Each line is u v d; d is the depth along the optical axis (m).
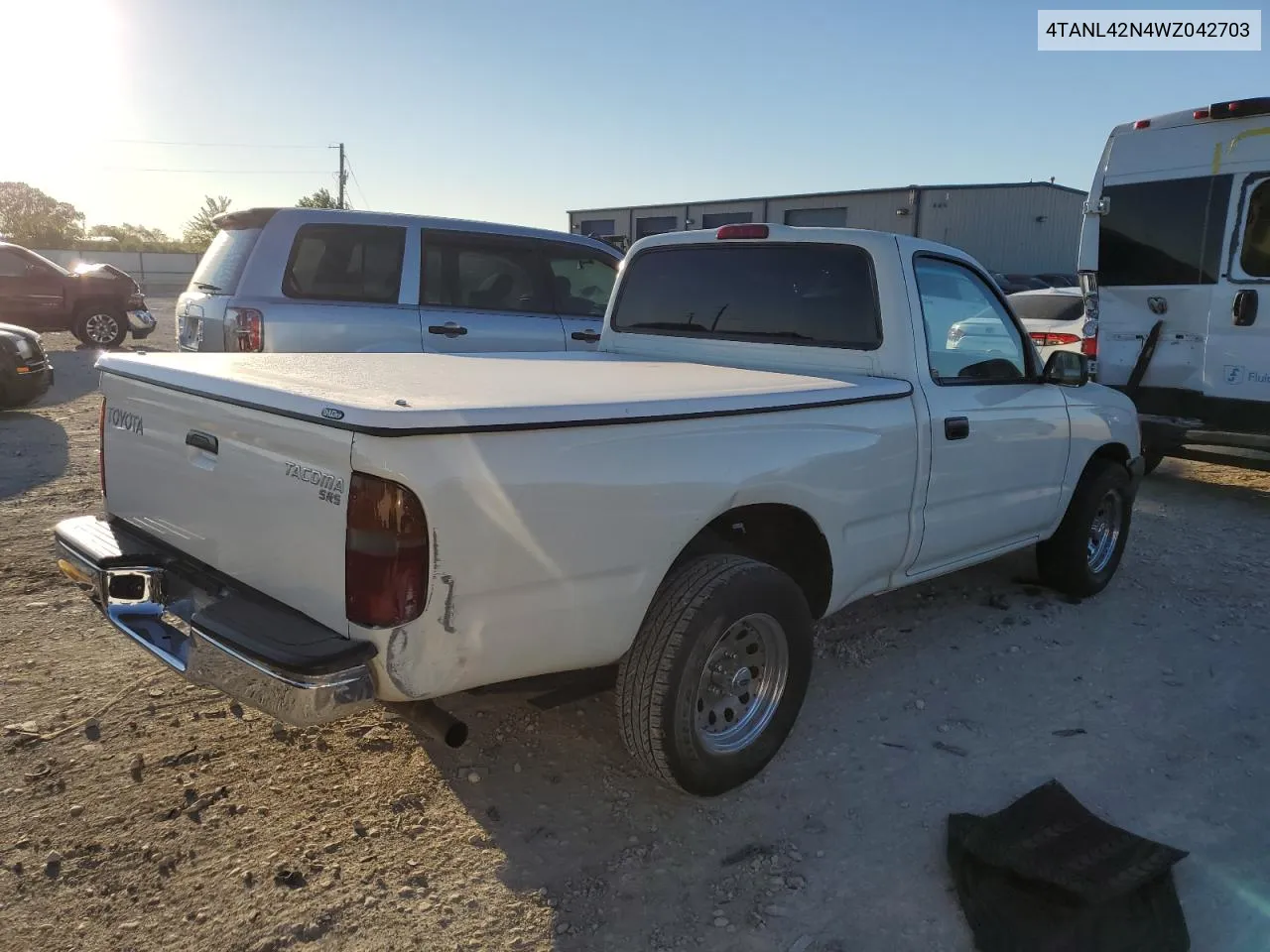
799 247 3.99
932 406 3.70
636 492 2.63
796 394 3.13
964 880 2.65
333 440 2.25
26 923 2.45
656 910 2.57
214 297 6.68
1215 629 4.65
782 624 3.06
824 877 2.73
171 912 2.50
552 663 2.58
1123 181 7.64
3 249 15.77
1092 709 3.78
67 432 9.01
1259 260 6.94
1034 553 5.87
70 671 3.83
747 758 3.05
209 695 3.67
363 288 6.84
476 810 3.01
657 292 4.56
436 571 2.24
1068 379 4.29
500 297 7.42
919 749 3.45
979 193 35.06
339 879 2.65
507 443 2.35
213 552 2.76
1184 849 2.87
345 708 2.21
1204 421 7.36
